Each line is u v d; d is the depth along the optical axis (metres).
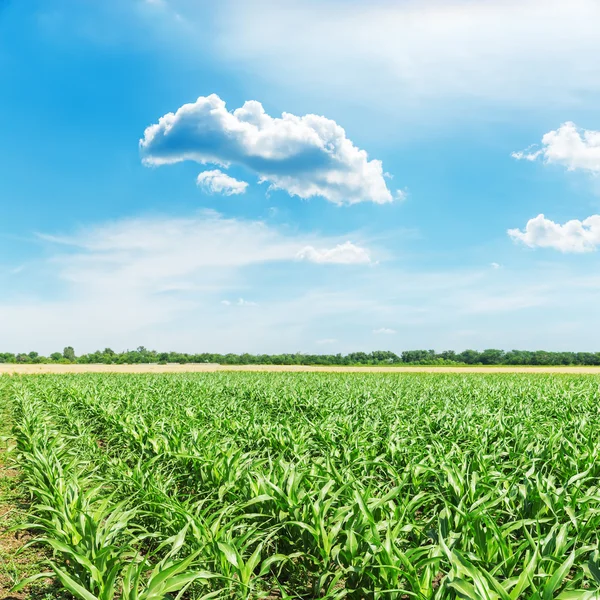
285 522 4.91
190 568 4.63
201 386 21.72
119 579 4.62
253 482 5.90
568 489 5.88
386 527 4.78
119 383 24.05
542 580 3.80
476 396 17.95
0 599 4.93
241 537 4.70
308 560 5.08
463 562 3.63
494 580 3.43
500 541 4.10
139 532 6.07
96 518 5.05
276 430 9.14
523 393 18.66
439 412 11.68
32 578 4.37
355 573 4.39
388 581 3.98
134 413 12.55
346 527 4.77
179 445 8.16
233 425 10.47
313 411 13.77
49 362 99.19
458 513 4.81
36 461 7.45
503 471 7.43
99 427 13.23
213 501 6.14
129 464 9.00
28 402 15.86
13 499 8.01
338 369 61.94
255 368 64.25
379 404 15.12
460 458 7.23
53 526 5.29
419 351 102.69
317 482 5.83
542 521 4.88
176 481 7.80
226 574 4.30
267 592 4.45
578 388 19.44
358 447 7.84
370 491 5.38
